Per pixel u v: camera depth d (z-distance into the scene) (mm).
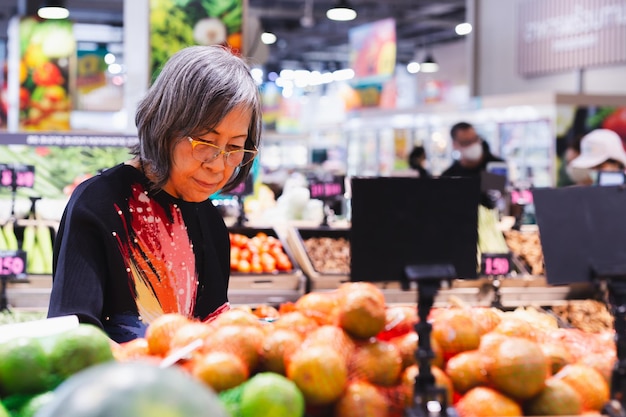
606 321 4246
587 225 1715
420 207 1597
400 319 1667
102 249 2098
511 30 13367
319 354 1428
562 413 1499
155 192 2213
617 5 10961
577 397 1518
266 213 5477
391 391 1498
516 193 5102
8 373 1375
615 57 11023
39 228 4414
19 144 4844
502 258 4320
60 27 8211
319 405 1451
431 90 23547
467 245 1612
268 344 1498
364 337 1554
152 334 1637
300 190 5480
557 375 1610
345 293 1607
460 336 1571
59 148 4902
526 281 4336
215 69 2066
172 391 822
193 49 2123
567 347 1747
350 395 1438
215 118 2047
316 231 4828
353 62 17812
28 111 8195
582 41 11633
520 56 13078
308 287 4309
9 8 20781
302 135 18016
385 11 21125
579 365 1627
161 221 2217
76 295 1986
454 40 24625
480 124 11266
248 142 2264
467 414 1476
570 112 9227
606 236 1715
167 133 2084
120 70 24562
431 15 21672
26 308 3967
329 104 27062
